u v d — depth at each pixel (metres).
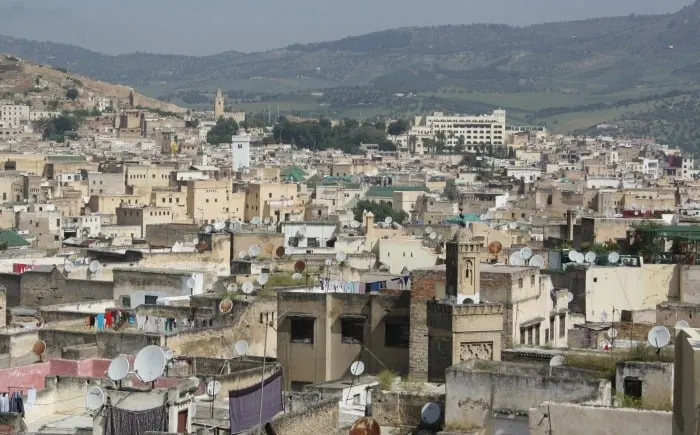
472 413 87.31
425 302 117.75
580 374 89.31
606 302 153.75
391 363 122.88
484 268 124.88
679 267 156.88
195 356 123.62
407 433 97.31
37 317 152.25
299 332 126.56
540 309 126.12
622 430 75.00
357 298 124.88
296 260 191.88
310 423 93.31
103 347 127.81
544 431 76.12
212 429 91.19
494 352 107.12
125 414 85.69
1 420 92.00
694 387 55.47
